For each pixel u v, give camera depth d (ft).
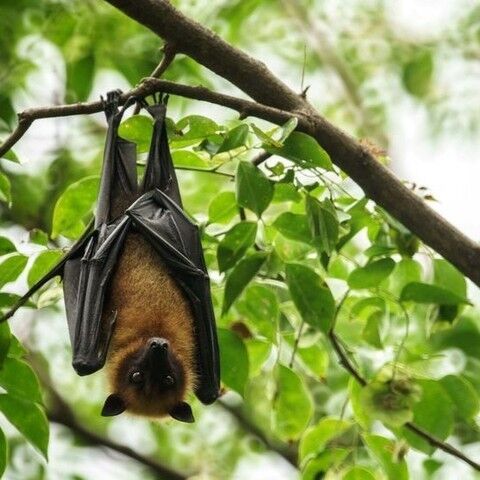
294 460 62.39
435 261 34.30
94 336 30.89
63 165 60.95
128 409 33.88
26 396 30.09
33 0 51.49
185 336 33.17
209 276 33.50
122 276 32.68
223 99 29.99
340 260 35.73
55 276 31.63
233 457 62.80
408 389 32.42
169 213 32.12
